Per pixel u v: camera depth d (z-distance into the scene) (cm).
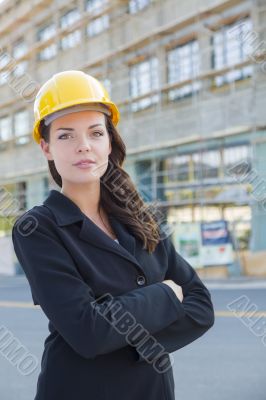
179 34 1814
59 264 149
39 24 2459
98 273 153
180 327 159
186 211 1781
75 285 147
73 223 158
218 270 1523
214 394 474
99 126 163
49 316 147
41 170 2355
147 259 167
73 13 2272
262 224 1538
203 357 609
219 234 1527
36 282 149
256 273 1481
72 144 159
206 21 1723
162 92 1877
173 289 160
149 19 1912
